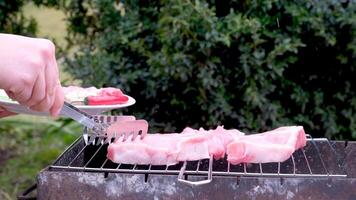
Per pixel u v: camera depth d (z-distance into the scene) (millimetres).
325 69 2369
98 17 2658
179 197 1267
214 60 2256
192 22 2209
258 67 2252
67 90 1586
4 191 3016
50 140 3619
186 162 1494
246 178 1257
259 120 2342
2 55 945
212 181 1259
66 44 2969
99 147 1577
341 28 2264
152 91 2379
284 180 1249
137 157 1423
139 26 2424
